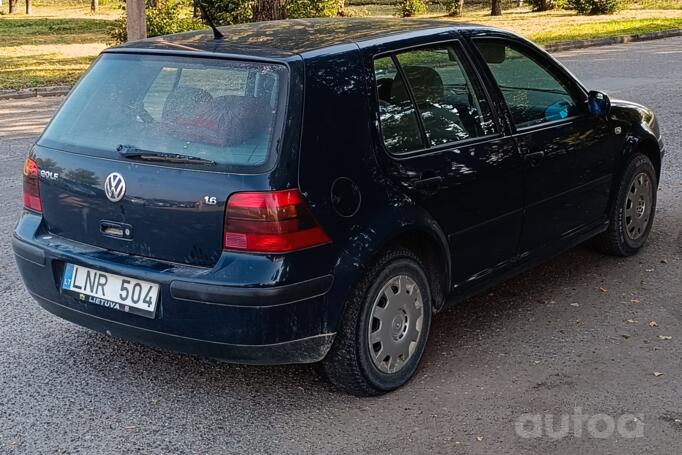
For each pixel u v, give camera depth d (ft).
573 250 20.71
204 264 12.19
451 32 15.16
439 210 14.01
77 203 13.30
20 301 17.89
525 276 19.04
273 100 12.25
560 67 17.56
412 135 13.83
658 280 18.67
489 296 17.92
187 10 72.43
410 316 13.76
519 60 16.49
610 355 14.97
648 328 16.15
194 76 13.01
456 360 14.83
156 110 13.05
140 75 13.57
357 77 13.07
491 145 15.15
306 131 12.18
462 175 14.39
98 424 12.77
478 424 12.62
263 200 11.76
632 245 20.07
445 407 13.15
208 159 12.21
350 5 150.61
